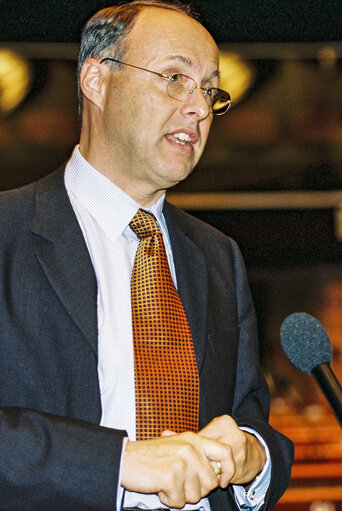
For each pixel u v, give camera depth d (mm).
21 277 2318
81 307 2324
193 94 2512
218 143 9453
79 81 2711
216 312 2672
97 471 2043
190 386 2383
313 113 9156
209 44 2582
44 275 2344
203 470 2096
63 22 7762
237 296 2832
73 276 2371
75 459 2051
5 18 7668
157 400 2322
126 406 2314
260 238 10148
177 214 2881
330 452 7391
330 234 10148
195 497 2092
